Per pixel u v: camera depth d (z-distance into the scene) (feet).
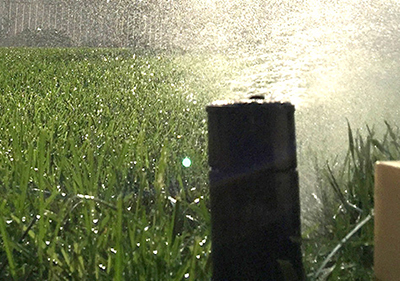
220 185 5.41
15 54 53.98
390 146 9.50
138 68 39.88
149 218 8.17
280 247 5.38
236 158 5.33
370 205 8.05
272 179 5.34
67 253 6.98
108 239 7.14
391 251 5.57
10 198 8.39
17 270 6.60
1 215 7.04
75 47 72.90
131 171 10.98
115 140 13.92
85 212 7.44
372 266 6.90
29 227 7.09
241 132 5.30
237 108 5.30
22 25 77.10
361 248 7.16
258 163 5.32
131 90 27.84
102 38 70.08
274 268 5.38
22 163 9.99
